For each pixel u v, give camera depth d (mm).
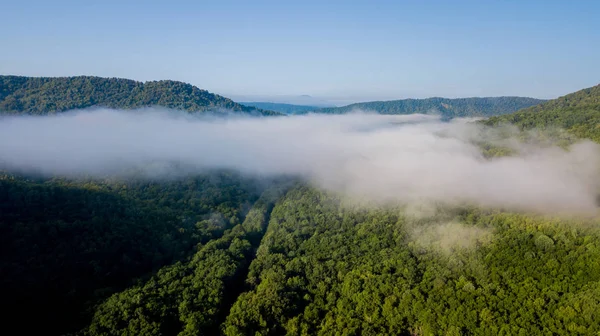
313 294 144375
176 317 129375
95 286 142250
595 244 123562
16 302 123938
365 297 133125
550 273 119500
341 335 120375
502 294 117438
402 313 124875
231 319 127625
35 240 147750
